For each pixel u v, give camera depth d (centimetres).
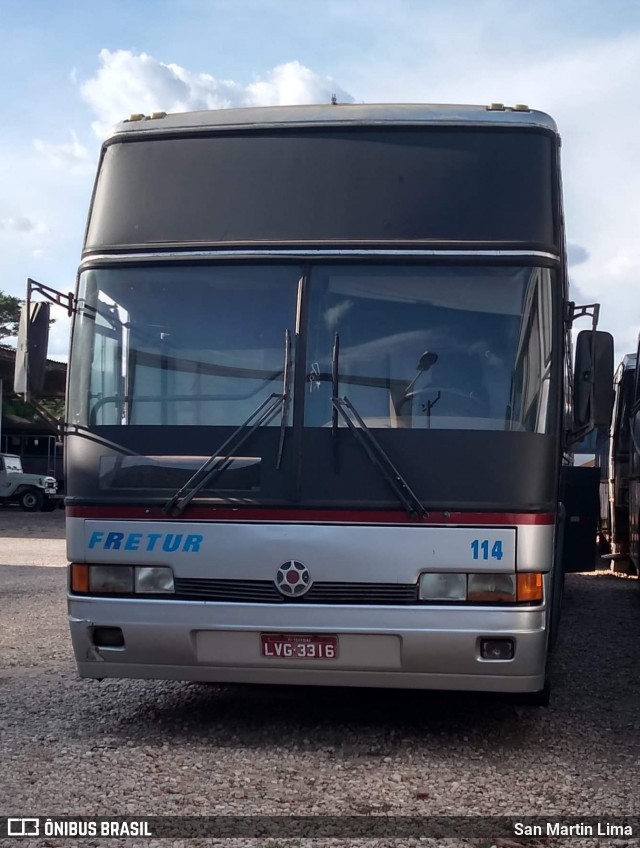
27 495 3681
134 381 635
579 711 725
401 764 589
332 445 601
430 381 608
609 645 1009
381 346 615
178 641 606
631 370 1504
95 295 654
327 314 622
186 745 625
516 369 606
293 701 746
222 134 667
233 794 531
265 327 627
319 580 593
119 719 691
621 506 1616
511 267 620
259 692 776
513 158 640
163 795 529
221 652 605
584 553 1264
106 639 622
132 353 639
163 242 652
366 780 558
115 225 664
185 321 637
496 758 604
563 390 632
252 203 650
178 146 670
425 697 758
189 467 612
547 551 593
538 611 587
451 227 630
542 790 542
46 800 519
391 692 772
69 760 590
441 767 584
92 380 642
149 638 609
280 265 634
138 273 650
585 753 616
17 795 527
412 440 598
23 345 643
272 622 595
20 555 1941
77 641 624
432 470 595
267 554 597
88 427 634
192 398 624
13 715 700
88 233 673
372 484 596
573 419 649
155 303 643
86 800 520
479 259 621
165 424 623
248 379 621
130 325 644
